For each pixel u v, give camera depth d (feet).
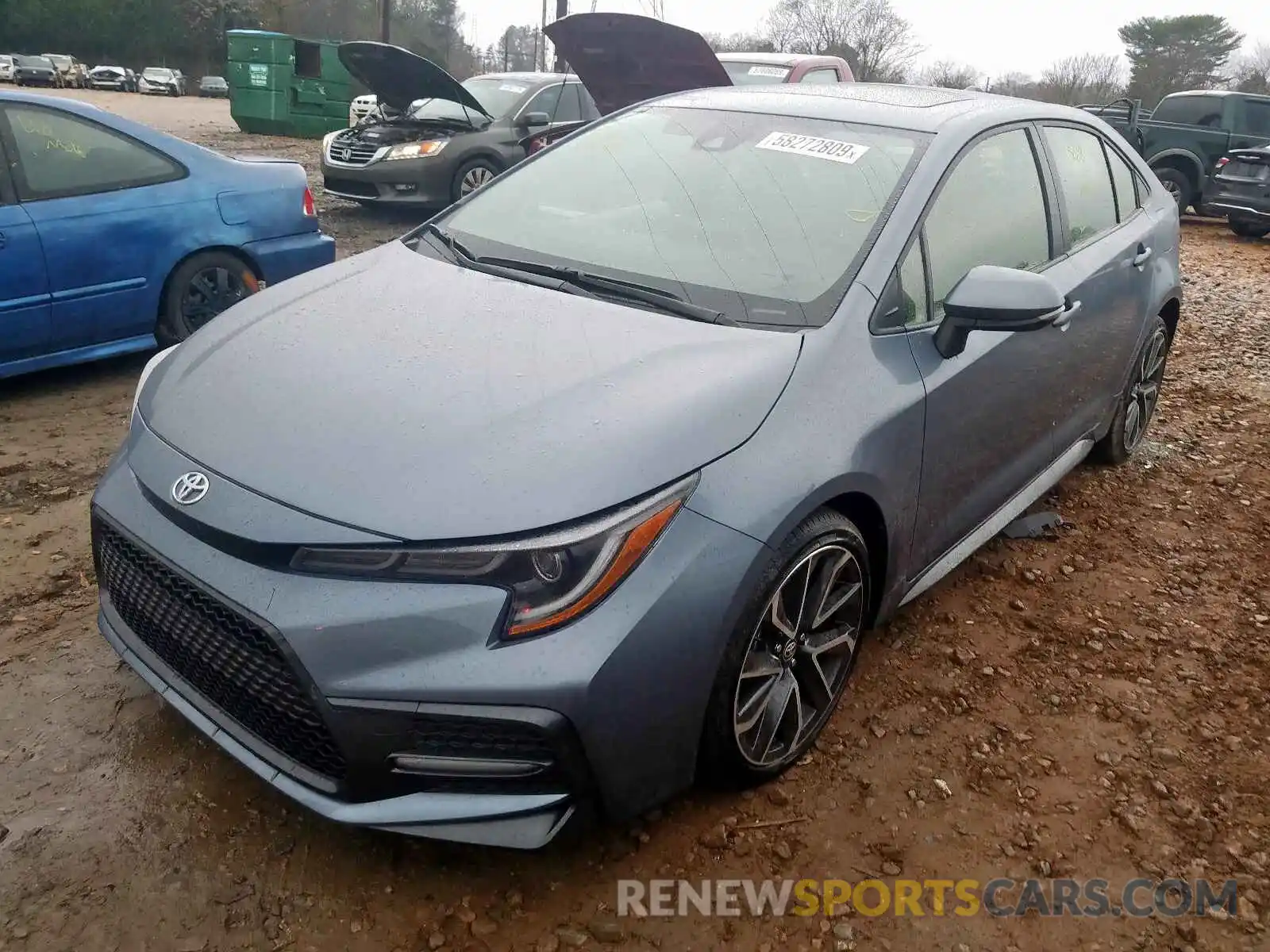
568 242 10.08
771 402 7.75
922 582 10.07
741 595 7.22
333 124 68.39
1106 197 13.50
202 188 17.07
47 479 13.23
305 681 6.50
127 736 8.67
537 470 6.76
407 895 7.32
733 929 7.23
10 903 7.02
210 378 8.21
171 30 207.92
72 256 15.49
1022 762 9.15
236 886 7.30
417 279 9.60
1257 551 13.38
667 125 11.48
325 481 6.82
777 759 8.43
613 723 6.72
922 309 9.32
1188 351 22.94
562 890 7.45
